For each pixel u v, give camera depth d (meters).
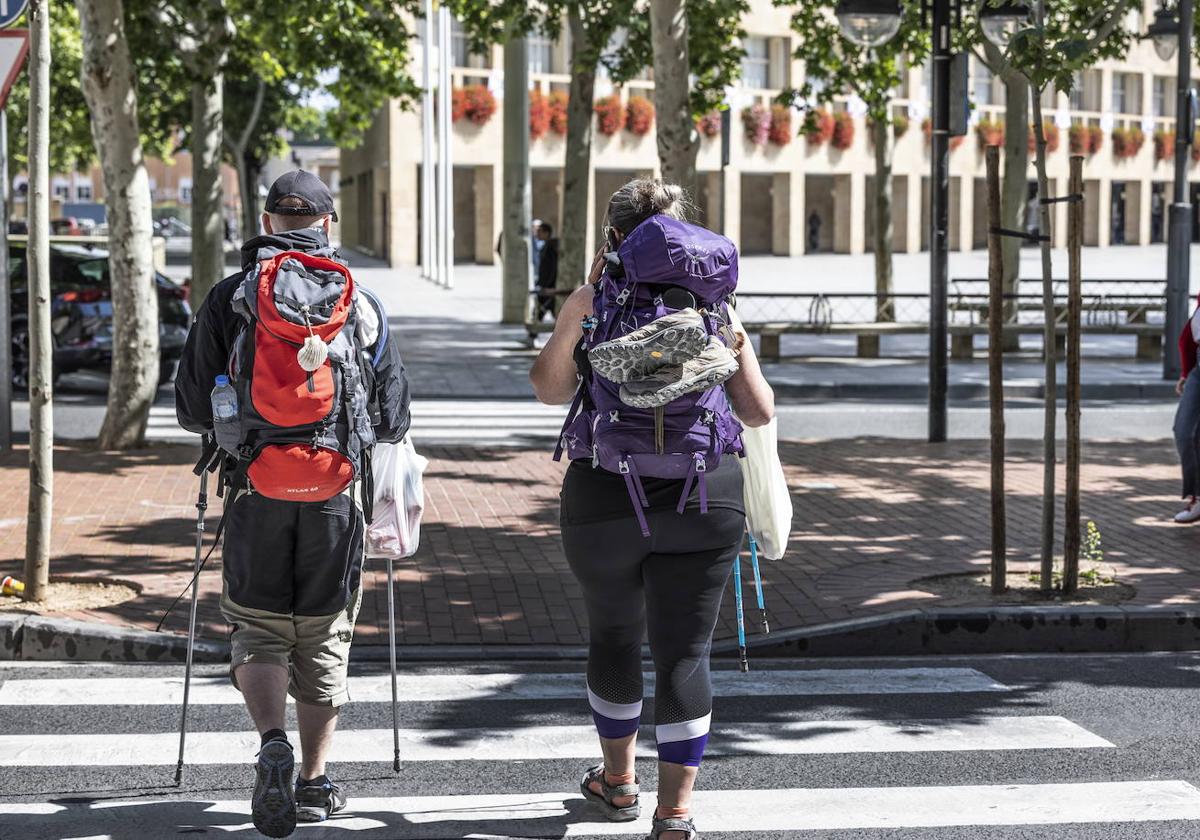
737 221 75.06
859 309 44.69
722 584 5.89
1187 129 25.55
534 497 14.81
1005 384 25.27
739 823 6.59
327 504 6.01
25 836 6.25
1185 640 10.16
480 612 10.38
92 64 16.38
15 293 23.30
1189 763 7.53
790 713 8.41
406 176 71.00
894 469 16.89
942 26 18.22
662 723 5.85
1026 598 10.61
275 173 99.75
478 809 6.68
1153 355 31.09
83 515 13.35
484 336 34.25
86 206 123.75
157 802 6.71
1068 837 6.45
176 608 10.07
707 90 32.03
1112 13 12.48
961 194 82.94
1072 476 10.62
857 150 79.00
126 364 17.36
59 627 9.32
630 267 5.75
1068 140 85.69
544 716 8.23
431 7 55.75
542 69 70.19
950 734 8.02
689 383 5.59
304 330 5.84
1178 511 14.38
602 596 6.05
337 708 6.43
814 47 34.50
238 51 30.50
